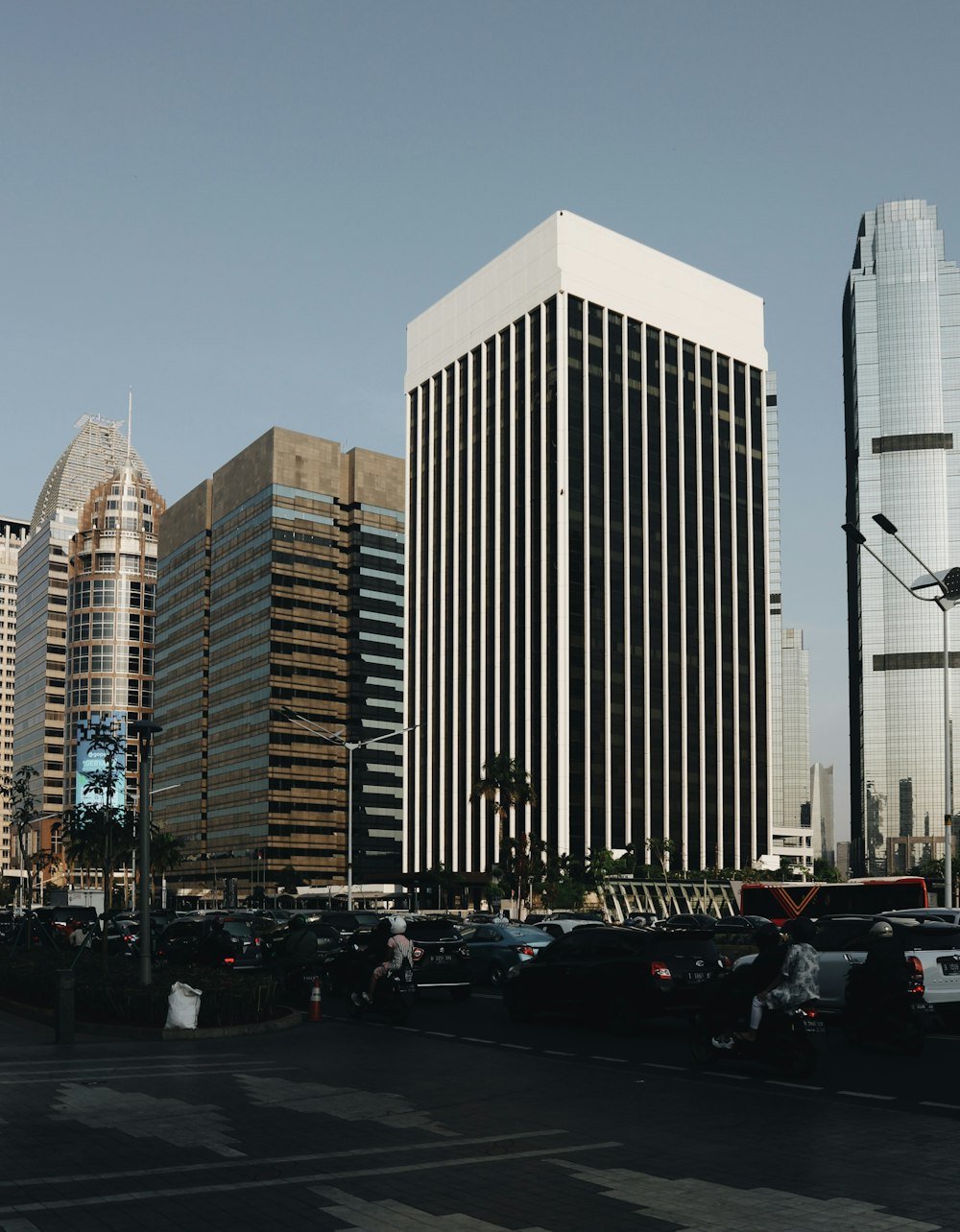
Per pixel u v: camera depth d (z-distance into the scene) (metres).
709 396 163.38
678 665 152.62
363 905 150.62
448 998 31.08
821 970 22.16
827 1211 8.99
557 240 149.00
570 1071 17.00
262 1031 22.55
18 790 99.69
